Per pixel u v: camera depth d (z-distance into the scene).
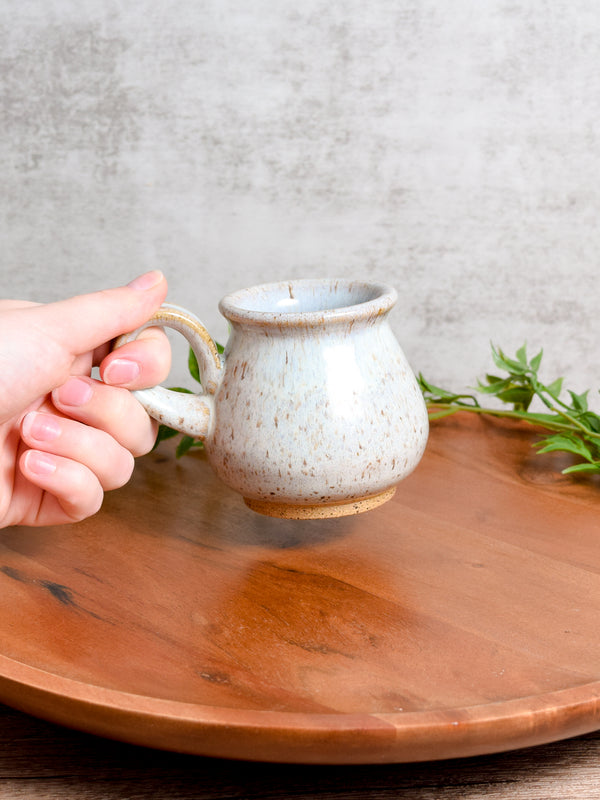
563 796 0.47
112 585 0.55
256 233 1.17
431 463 0.68
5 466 0.56
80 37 1.11
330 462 0.53
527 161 1.13
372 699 0.46
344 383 0.53
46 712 0.47
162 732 0.45
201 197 1.16
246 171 1.15
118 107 1.13
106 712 0.45
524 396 0.73
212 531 0.60
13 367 0.52
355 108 1.12
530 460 0.68
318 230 1.17
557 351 1.21
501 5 1.07
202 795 0.47
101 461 0.56
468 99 1.11
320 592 0.54
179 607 0.53
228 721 0.44
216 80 1.12
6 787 0.48
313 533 0.60
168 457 0.70
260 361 0.54
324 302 0.59
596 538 0.58
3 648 0.50
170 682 0.48
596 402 1.22
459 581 0.55
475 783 0.48
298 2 1.08
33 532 0.61
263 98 1.12
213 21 1.10
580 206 1.15
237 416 0.54
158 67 1.12
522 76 1.10
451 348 1.21
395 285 1.18
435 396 0.78
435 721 0.44
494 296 1.18
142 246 1.19
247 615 0.52
